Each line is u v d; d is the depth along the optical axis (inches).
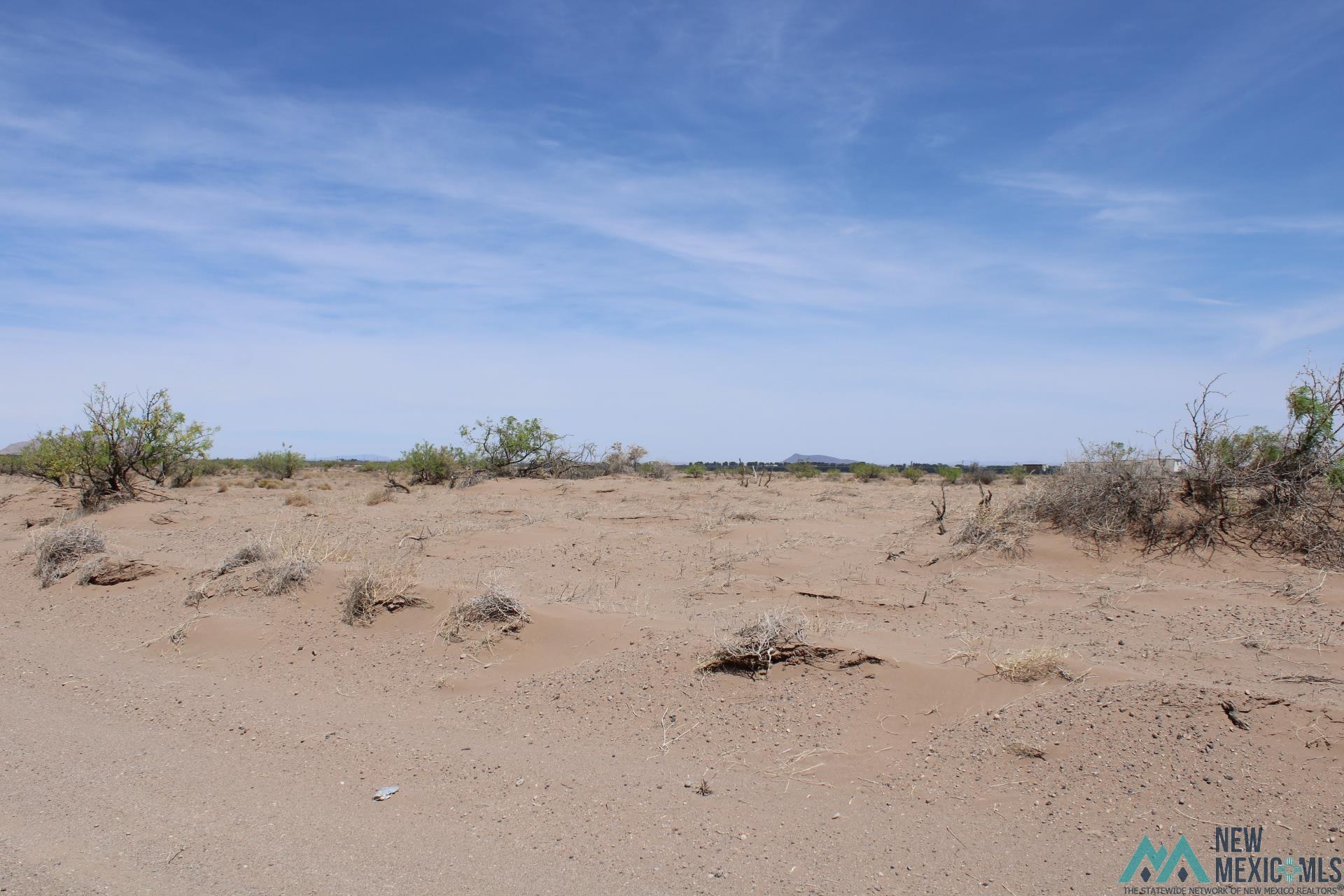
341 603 338.6
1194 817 163.0
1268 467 400.5
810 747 208.5
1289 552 364.8
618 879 151.6
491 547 491.5
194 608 355.9
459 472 1134.4
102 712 252.1
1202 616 292.8
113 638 338.3
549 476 1166.3
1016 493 576.1
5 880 151.9
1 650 327.3
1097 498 414.9
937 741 204.2
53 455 808.3
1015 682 224.2
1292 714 185.5
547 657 282.4
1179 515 401.7
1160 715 193.9
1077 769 183.5
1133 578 354.3
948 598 336.2
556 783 194.9
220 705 256.4
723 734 218.7
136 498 796.0
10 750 219.8
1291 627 271.6
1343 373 392.2
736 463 1566.2
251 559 393.1
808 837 166.7
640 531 535.5
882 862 156.4
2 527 676.7
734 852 161.2
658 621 302.2
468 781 197.0
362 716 246.2
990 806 175.9
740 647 249.9
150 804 185.9
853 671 238.4
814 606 332.2
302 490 1062.4
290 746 221.5
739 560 425.4
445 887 149.6
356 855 161.6
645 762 206.7
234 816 179.5
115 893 147.6
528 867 156.6
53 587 415.5
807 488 999.0
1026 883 147.6
